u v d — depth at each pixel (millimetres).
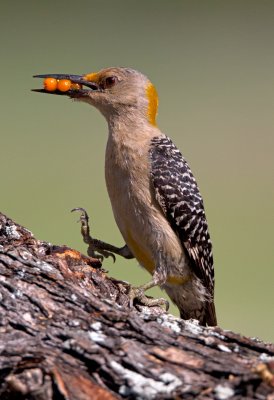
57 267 10328
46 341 8891
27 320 9195
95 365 8555
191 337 9078
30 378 8359
